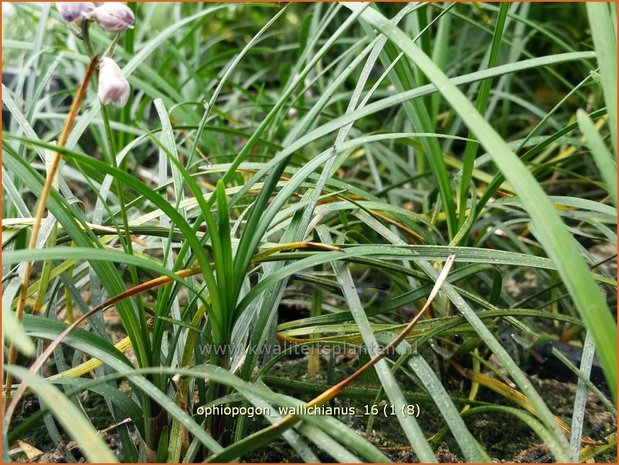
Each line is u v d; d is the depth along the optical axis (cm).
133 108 43
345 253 19
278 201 19
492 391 25
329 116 36
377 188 35
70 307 26
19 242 22
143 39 54
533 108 38
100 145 38
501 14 22
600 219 26
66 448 19
